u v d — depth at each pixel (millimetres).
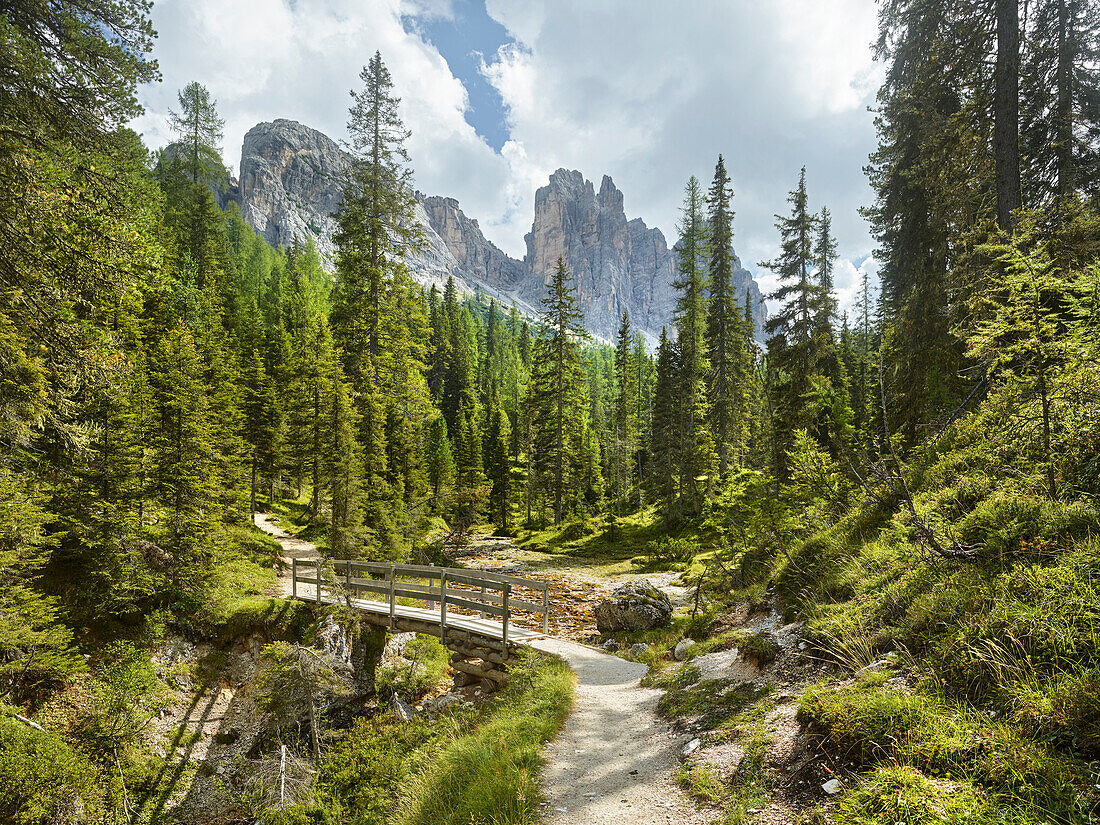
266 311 65375
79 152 9109
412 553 25438
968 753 3098
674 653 10453
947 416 10430
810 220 27672
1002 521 5082
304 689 13055
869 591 6062
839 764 3705
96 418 15188
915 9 13508
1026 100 13750
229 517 21141
